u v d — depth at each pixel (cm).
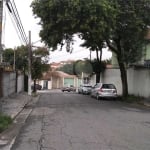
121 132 1377
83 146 1089
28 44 4578
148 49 3922
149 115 2048
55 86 10450
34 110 2405
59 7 2866
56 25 2991
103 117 1920
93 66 5228
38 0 3009
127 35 3303
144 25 3269
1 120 1591
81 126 1545
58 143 1141
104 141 1176
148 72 3369
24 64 5941
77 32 3044
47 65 5938
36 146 1098
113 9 2869
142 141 1184
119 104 2962
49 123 1661
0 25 1706
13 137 1288
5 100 3031
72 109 2445
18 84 4462
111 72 4738
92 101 3362
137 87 3694
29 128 1504
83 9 2772
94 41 3328
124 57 3688
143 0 3175
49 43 3262
